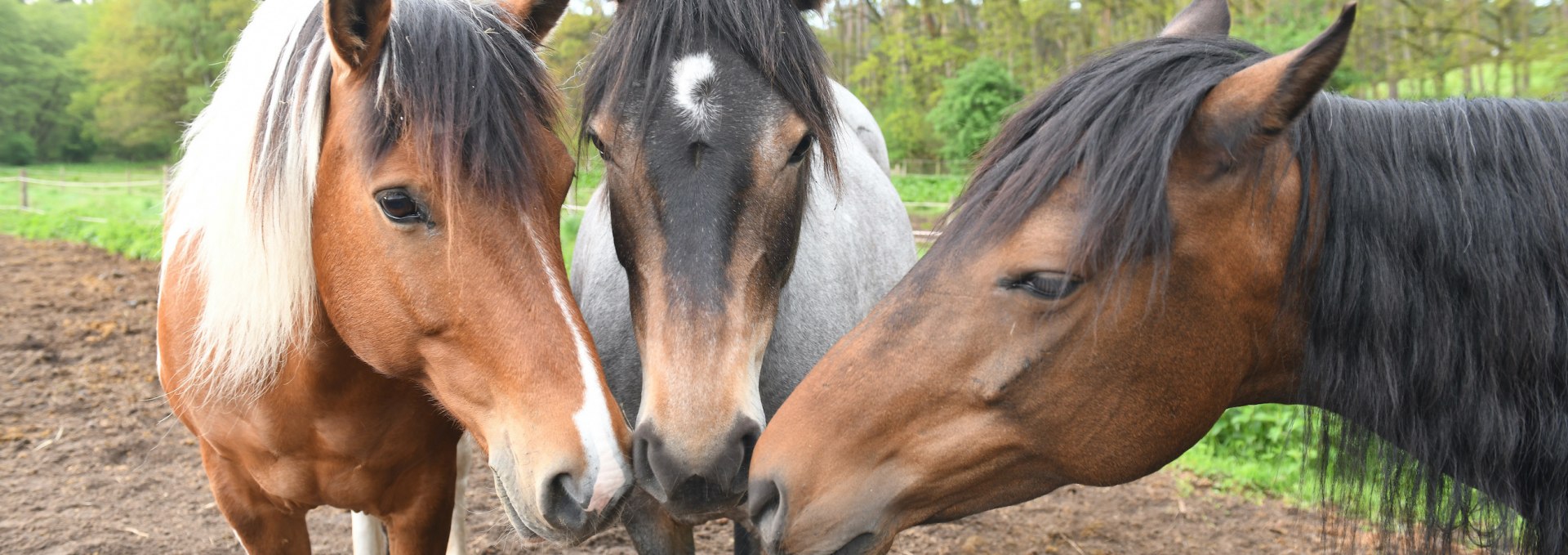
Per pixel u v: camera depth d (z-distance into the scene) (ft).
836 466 6.15
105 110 152.97
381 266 6.59
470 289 6.42
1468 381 6.24
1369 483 6.83
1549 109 6.55
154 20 145.38
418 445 8.71
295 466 8.52
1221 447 18.58
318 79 6.78
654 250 7.25
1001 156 6.32
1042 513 15.94
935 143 96.48
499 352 6.45
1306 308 6.32
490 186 6.38
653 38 7.35
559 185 6.99
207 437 8.59
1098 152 5.70
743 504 8.36
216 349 7.88
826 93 7.88
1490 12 56.65
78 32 196.03
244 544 9.36
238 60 7.70
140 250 43.52
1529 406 6.31
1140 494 16.69
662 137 7.17
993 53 92.84
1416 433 6.40
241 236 7.15
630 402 9.26
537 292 6.50
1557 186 6.23
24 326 27.32
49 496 15.89
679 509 7.30
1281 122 5.41
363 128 6.45
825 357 6.42
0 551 13.82
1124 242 5.63
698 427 6.81
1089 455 6.19
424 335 6.72
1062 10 84.38
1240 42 6.40
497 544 14.37
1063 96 6.20
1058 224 5.77
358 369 7.91
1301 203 6.06
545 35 8.27
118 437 18.80
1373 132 6.33
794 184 7.72
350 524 15.17
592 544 14.40
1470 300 6.21
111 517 15.21
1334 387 6.36
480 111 6.39
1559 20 55.16
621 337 9.28
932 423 6.14
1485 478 6.41
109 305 30.99
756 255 7.38
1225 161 5.68
